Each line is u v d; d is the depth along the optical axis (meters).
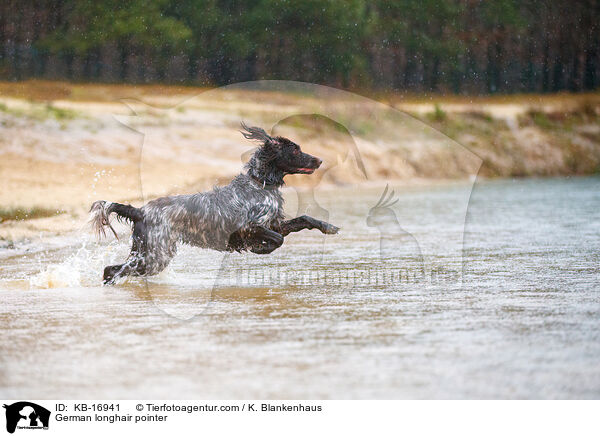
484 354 8.16
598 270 13.34
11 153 24.69
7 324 9.64
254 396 7.05
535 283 12.14
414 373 7.58
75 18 37.66
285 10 42.31
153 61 38.69
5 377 7.62
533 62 48.12
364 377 7.49
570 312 10.04
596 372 7.57
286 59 42.19
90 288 11.92
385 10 45.22
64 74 36.12
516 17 47.97
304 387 7.23
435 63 45.88
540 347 8.41
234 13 41.97
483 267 13.72
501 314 9.96
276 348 8.46
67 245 16.28
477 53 47.19
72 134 27.00
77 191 21.86
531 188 33.38
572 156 43.78
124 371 7.75
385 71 44.59
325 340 8.77
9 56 35.50
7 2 36.00
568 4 48.78
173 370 7.76
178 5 40.75
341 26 42.78
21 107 29.12
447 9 46.50
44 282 12.37
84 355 8.29
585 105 47.16
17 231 17.47
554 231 19.02
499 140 42.94
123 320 9.82
